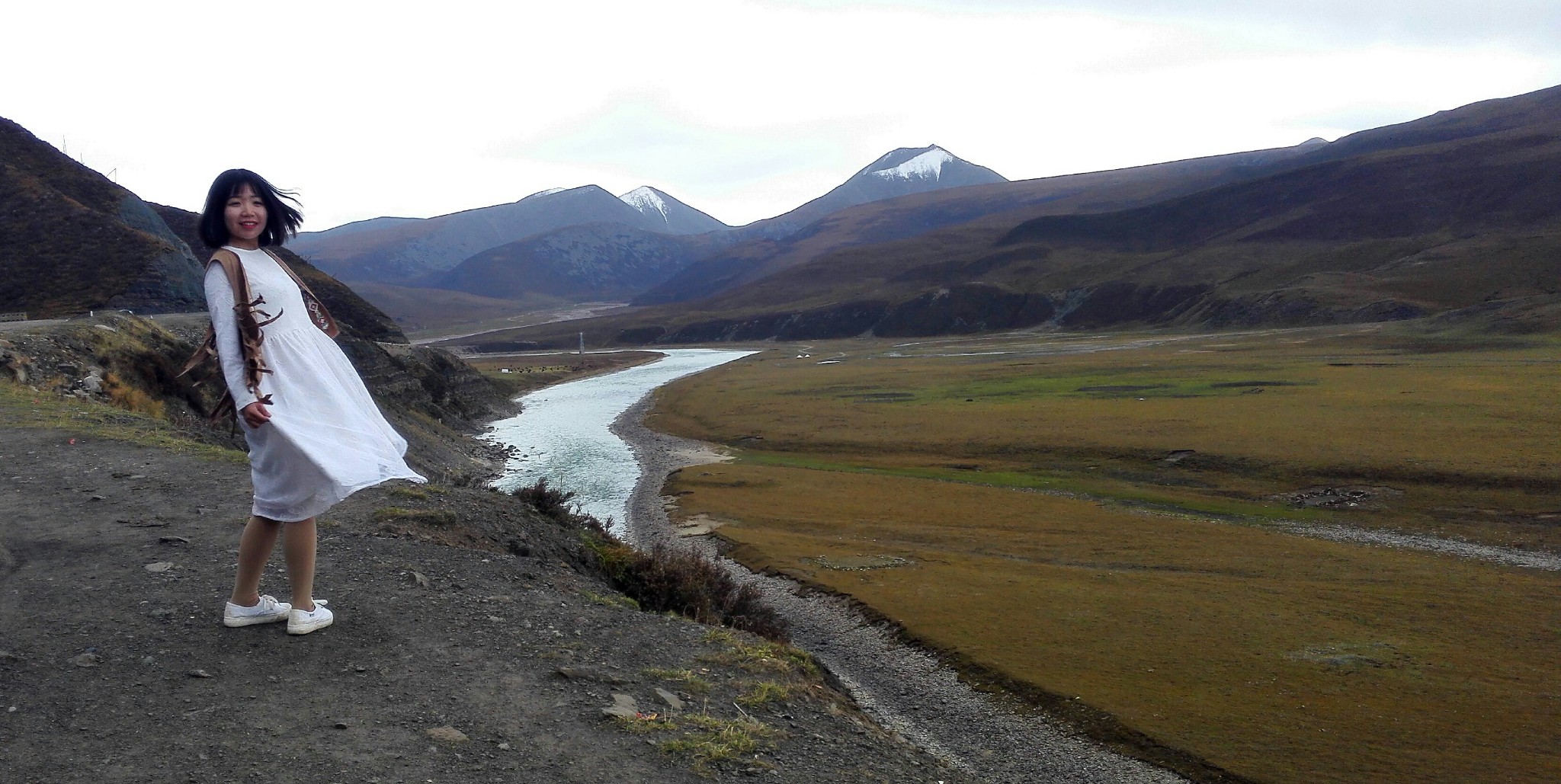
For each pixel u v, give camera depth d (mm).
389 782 4531
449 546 10000
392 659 6133
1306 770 16875
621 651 7133
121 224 59906
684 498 48094
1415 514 40406
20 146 68688
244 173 5355
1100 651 23297
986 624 25594
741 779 5199
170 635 6141
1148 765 17578
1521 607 26844
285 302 5379
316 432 5344
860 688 22094
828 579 30828
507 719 5461
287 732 4945
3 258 56531
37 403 17547
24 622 6285
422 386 74938
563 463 61469
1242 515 42438
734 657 7539
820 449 65875
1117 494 47312
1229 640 24062
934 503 45531
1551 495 40500
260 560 6047
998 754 18344
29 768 4383
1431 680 21109
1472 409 60125
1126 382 93312
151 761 4531
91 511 9789
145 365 28344
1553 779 16266
